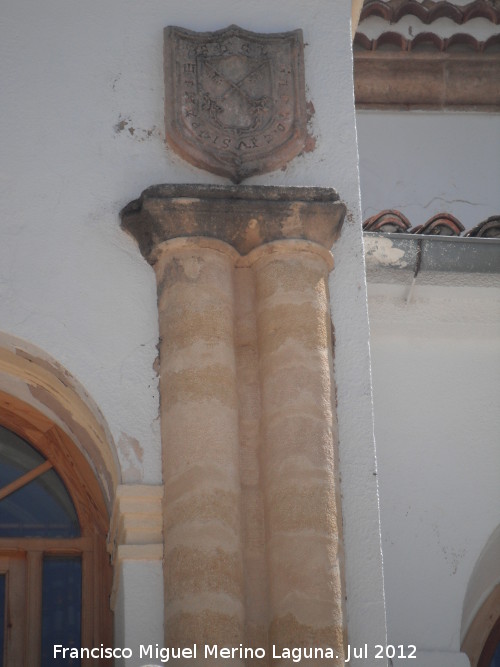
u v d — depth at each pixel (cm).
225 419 776
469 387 922
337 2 918
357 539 770
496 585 927
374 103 1292
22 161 849
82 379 793
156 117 870
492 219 959
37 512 866
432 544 880
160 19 899
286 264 819
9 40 882
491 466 903
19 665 828
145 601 744
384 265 920
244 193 827
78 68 880
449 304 933
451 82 1293
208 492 754
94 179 849
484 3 1278
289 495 759
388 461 898
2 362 826
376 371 920
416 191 1273
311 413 780
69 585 852
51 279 818
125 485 765
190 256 817
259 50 882
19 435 875
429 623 860
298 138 862
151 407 789
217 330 797
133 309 816
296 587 740
